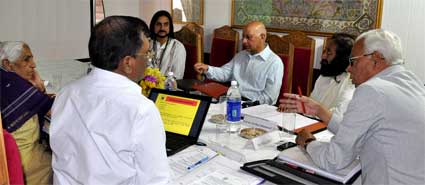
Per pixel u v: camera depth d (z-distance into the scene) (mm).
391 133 1320
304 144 1509
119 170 1109
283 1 3807
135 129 1074
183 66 3400
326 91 2303
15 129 1380
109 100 1102
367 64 1411
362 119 1300
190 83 2662
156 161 1114
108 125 1089
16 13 3803
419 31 2977
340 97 2127
